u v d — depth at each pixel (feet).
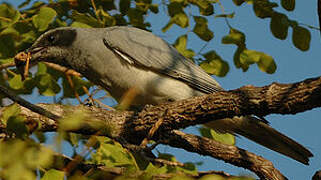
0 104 32.40
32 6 35.27
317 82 24.79
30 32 32.65
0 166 17.29
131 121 31.12
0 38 32.40
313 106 25.14
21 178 17.10
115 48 35.35
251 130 35.22
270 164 32.12
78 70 37.17
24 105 26.11
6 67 33.19
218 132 34.22
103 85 36.60
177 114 29.25
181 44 34.19
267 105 26.11
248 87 27.30
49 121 30.60
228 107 27.43
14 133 22.41
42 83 32.32
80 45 36.27
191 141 33.12
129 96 34.78
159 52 36.06
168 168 27.99
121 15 37.22
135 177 21.16
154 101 35.78
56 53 36.73
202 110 28.35
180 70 36.09
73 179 20.93
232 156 32.55
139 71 35.58
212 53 33.99
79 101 33.40
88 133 27.89
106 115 31.50
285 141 34.86
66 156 28.07
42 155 17.69
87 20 34.53
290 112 25.89
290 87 25.64
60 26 36.70
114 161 27.89
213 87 37.11
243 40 33.22
